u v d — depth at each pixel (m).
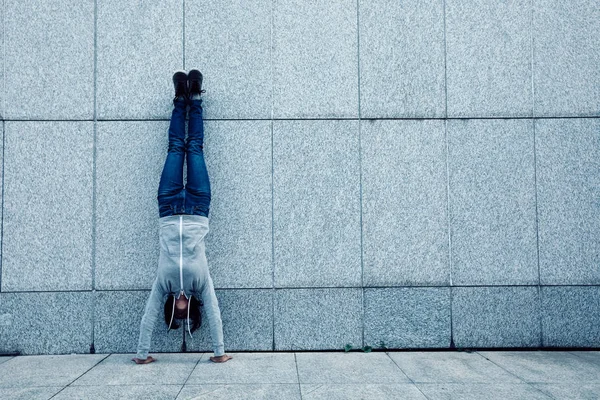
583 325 4.83
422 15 5.01
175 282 4.18
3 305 4.70
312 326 4.79
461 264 4.88
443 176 4.93
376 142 4.94
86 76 4.89
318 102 4.95
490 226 4.91
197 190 4.39
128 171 4.84
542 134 4.97
